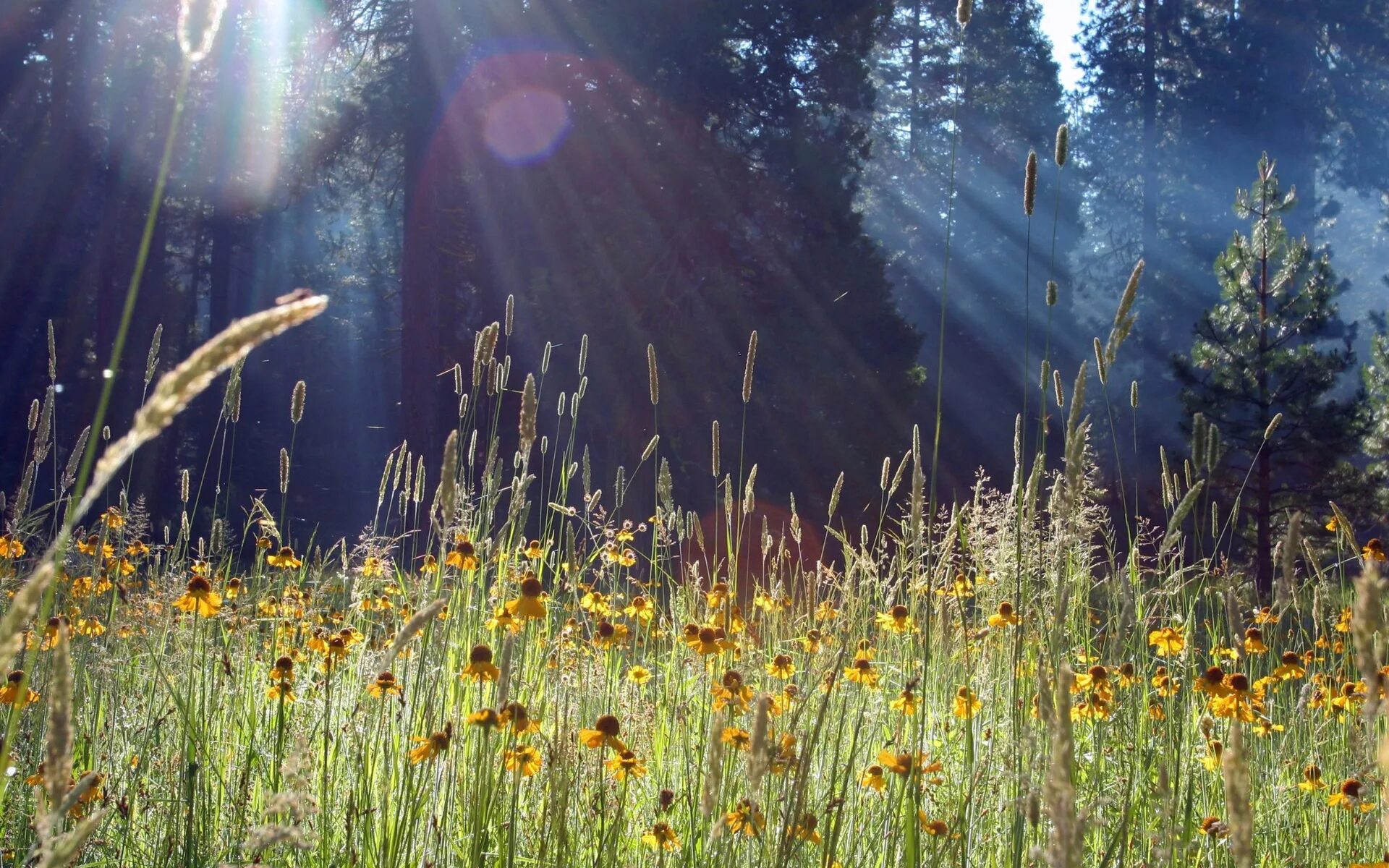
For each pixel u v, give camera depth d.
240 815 2.74
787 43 18.02
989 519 3.70
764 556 4.51
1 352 23.86
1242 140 33.12
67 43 22.56
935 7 32.81
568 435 16.45
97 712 3.23
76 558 4.43
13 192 22.73
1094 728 3.41
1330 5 32.19
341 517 23.39
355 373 30.89
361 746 2.84
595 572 4.55
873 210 31.41
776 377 16.61
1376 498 14.74
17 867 2.22
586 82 17.62
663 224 17.19
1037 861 2.09
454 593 3.40
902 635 4.12
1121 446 26.05
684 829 2.75
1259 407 14.86
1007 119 32.91
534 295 16.58
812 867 2.62
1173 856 2.44
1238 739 1.28
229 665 3.35
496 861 2.47
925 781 2.85
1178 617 3.70
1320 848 3.11
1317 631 4.39
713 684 3.09
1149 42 35.38
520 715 2.40
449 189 18.53
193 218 27.17
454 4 17.62
